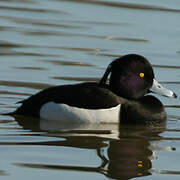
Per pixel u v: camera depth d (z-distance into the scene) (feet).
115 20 59.67
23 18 60.54
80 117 36.58
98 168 27.81
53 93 37.47
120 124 36.86
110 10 62.75
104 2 65.62
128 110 36.96
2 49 51.67
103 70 47.57
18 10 63.05
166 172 27.71
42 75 46.03
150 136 34.09
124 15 61.05
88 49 52.29
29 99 38.24
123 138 33.42
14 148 30.53
